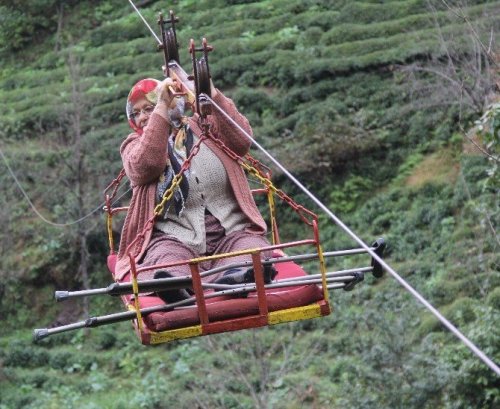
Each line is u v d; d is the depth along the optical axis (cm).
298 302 1156
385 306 3488
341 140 4253
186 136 1312
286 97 4609
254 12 5397
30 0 6016
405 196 4075
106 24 5766
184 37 5294
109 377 3803
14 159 4688
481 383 2834
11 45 5916
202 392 3288
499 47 3553
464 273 3538
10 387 3806
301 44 4931
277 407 3250
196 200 1295
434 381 2817
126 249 1304
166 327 1131
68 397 3678
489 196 3744
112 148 4488
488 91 3669
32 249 4431
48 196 4550
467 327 3177
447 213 3888
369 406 2812
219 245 1291
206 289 1191
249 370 3350
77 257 4356
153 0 5912
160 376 3644
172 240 1270
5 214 4447
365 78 4575
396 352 2859
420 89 4312
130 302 1220
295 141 4347
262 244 1281
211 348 3431
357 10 5044
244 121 1333
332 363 3422
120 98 4931
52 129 4900
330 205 4209
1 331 4284
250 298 1155
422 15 4788
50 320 4259
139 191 1302
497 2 4238
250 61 4900
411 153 4259
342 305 3638
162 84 1280
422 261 3725
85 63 5403
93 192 4362
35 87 5391
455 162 4119
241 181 1322
